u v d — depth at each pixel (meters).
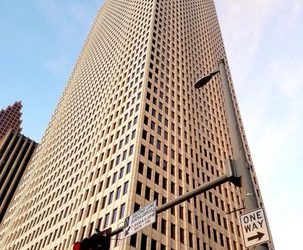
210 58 106.19
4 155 152.12
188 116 73.62
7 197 138.25
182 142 64.81
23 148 160.25
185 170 59.84
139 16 97.94
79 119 87.50
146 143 55.16
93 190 55.12
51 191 72.25
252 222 7.84
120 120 64.62
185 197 9.56
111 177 53.06
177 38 93.69
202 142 72.25
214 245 53.34
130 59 82.00
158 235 45.09
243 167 8.69
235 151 9.12
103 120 71.19
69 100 108.62
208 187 9.17
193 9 119.94
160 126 61.72
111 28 116.81
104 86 86.06
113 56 95.56
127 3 118.19
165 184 52.88
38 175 88.12
